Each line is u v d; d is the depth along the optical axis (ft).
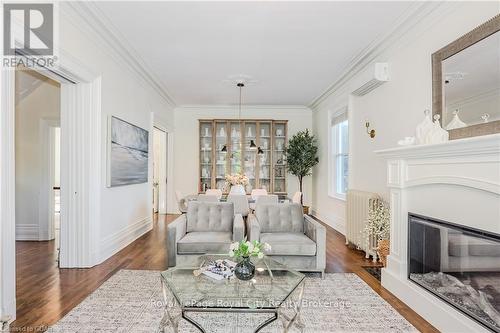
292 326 7.69
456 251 7.59
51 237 17.13
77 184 12.00
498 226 6.34
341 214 19.08
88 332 7.34
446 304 7.60
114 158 13.73
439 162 8.03
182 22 11.19
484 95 7.59
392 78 12.69
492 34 7.39
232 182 18.85
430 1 9.53
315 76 17.46
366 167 15.26
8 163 7.52
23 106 17.01
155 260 13.12
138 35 12.25
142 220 18.22
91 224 12.12
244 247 7.67
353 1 9.77
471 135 8.02
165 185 26.32
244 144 25.63
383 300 9.34
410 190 9.45
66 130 11.98
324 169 22.65
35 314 8.21
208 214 13.03
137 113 17.13
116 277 11.00
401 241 9.68
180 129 26.37
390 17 10.73
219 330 7.61
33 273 11.40
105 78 12.96
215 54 14.28
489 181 6.43
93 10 10.30
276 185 25.85
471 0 8.41
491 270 6.58
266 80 18.34
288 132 26.43
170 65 15.78
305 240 11.39
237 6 10.09
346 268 12.35
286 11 10.40
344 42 12.87
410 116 11.37
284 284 7.39
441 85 9.27
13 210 7.72
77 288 9.98
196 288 7.13
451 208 7.69
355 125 16.81
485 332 6.43
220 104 25.52
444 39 9.52
